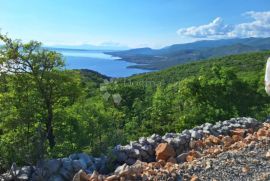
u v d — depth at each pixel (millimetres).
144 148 8992
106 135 11477
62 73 13633
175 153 9117
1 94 12773
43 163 7379
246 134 10547
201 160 7996
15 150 8062
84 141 11383
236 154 8172
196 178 6891
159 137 9617
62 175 7383
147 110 19734
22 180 7188
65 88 13656
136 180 6855
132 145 9062
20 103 12719
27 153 7852
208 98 17625
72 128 12562
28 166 7500
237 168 7418
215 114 16844
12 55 13008
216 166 7500
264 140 8883
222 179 6977
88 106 13477
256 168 7449
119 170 7289
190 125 16781
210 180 6934
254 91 17688
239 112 17344
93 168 8000
